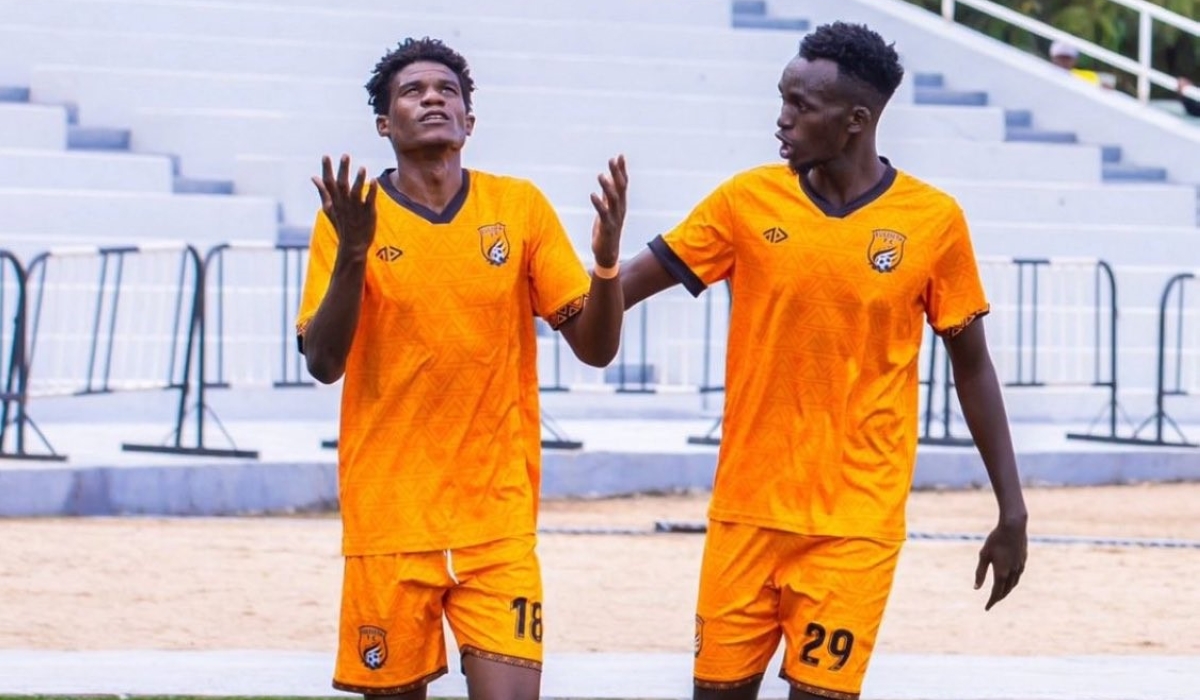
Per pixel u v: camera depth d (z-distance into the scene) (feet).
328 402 147.74
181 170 166.09
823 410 48.14
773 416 48.39
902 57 205.57
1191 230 177.99
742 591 48.93
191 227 153.79
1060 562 100.48
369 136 170.09
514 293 47.93
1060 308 156.25
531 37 191.21
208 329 143.84
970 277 49.08
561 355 150.51
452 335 47.19
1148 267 171.42
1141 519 118.73
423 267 47.14
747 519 48.70
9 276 142.82
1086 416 158.71
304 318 47.91
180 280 126.93
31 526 102.27
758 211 48.57
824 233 47.93
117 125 169.78
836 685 48.06
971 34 205.16
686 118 185.47
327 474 116.06
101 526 103.24
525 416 48.80
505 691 46.80
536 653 47.39
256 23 183.73
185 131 166.71
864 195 48.26
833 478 48.16
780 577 48.75
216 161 166.71
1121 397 159.33
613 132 177.99
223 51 178.81
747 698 49.80
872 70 47.50
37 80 171.01
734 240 48.91
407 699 48.55
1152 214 184.14
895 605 87.92
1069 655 76.79
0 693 62.95
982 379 50.31
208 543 98.32
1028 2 251.19
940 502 123.34
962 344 49.75
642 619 82.64
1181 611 88.02
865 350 48.21
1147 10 199.62
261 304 145.89
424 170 47.80
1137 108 196.54
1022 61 201.87
